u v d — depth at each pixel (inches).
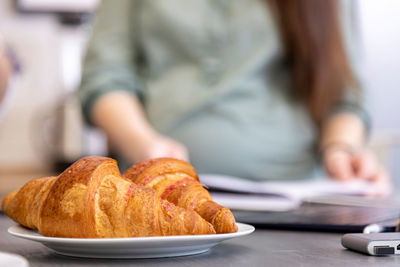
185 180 26.5
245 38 81.2
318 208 38.9
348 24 91.3
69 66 149.6
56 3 154.3
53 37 146.7
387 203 40.4
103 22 87.4
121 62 83.0
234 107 79.0
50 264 23.5
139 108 80.2
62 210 23.8
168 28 81.5
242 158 77.5
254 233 31.1
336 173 67.1
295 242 28.3
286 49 82.4
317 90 81.3
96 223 23.7
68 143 136.5
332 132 79.1
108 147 78.4
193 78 80.8
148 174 26.1
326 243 28.0
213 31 80.7
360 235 25.9
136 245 23.3
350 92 84.3
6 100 35.4
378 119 165.5
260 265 23.3
